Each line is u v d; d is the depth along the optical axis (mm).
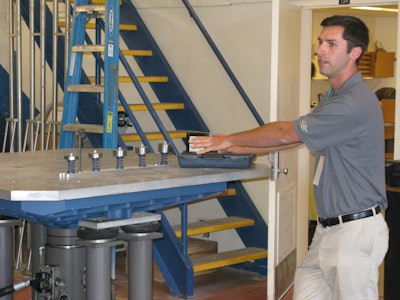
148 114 6801
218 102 6258
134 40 6715
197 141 3426
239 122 6117
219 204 6309
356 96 3121
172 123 6586
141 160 3617
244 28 6000
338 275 3199
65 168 3539
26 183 2980
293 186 5316
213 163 3627
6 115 6832
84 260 3551
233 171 3514
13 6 6242
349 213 3182
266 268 5883
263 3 5863
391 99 8242
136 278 3389
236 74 6090
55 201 2834
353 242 3172
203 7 6262
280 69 4730
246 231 6105
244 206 6117
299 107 5699
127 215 3234
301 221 5859
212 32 6227
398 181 4320
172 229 5371
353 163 3152
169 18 6527
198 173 3418
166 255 5344
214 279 5805
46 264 3539
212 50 6234
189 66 6434
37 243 3912
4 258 3811
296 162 5395
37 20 6184
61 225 3293
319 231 3316
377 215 3201
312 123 3129
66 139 5379
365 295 3193
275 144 3268
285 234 5129
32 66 6070
